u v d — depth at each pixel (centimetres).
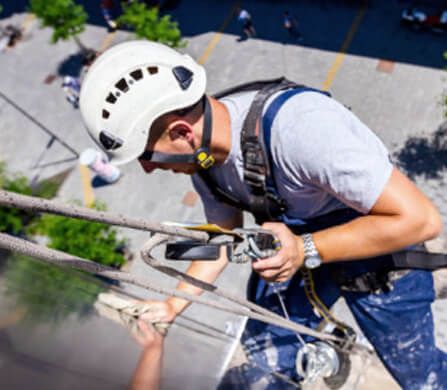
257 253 198
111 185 1686
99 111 206
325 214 254
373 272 292
